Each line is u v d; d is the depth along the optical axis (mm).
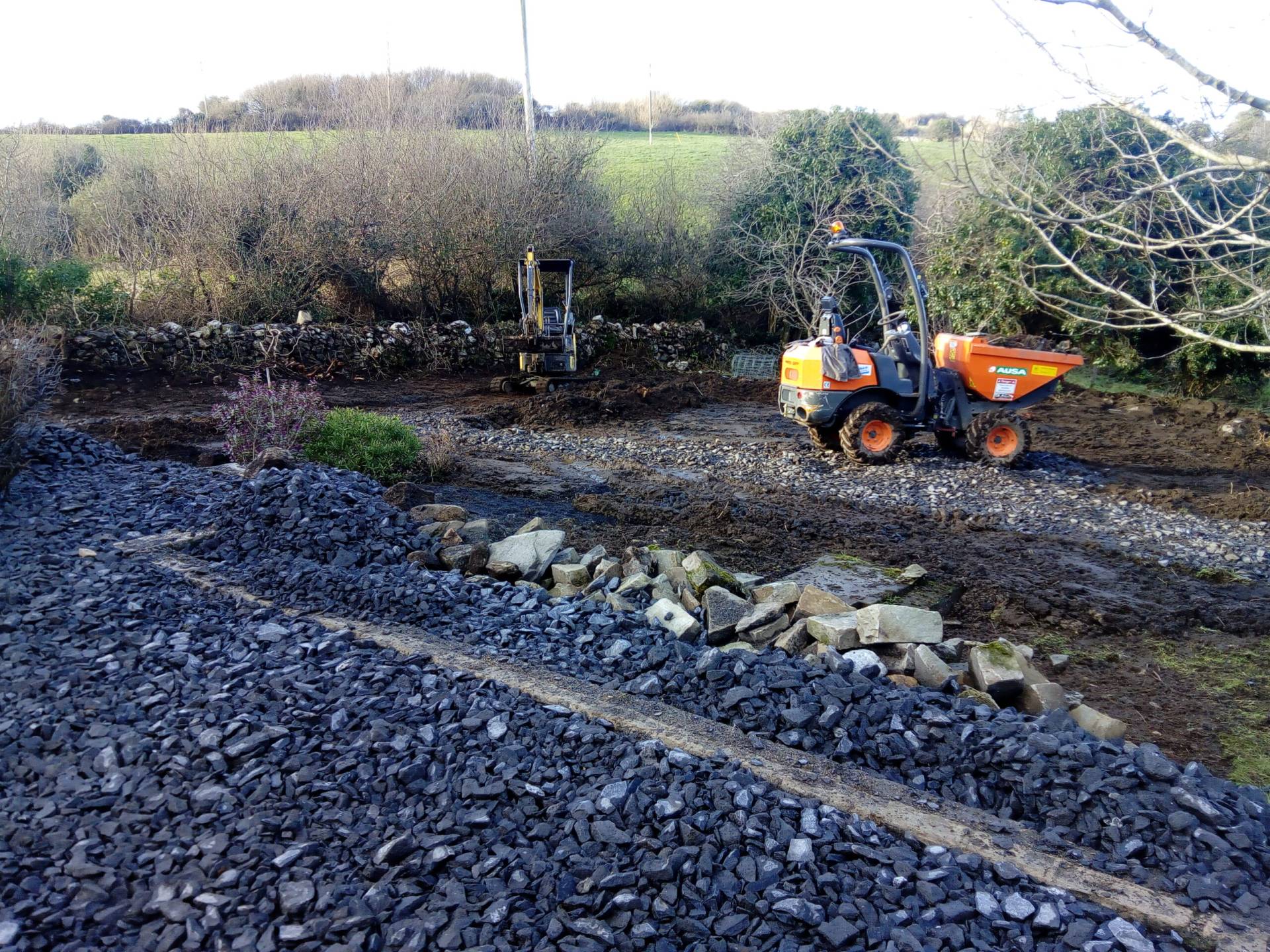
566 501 8094
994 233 15320
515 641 4660
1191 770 3586
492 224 17609
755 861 2932
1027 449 9828
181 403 12352
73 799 3096
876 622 4758
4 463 6891
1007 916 2766
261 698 3801
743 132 22875
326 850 2926
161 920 2605
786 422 12688
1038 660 5199
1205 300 12508
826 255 18641
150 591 4961
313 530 5766
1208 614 5879
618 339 18344
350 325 16141
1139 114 3596
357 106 19281
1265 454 11047
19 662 4051
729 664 4242
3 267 12641
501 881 2832
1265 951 2627
